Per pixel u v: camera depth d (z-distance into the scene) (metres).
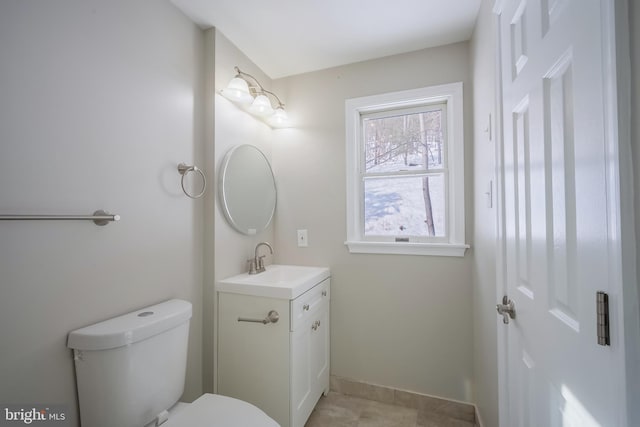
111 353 0.96
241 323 1.49
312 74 2.05
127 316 1.12
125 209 1.17
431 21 1.54
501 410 1.10
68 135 0.98
